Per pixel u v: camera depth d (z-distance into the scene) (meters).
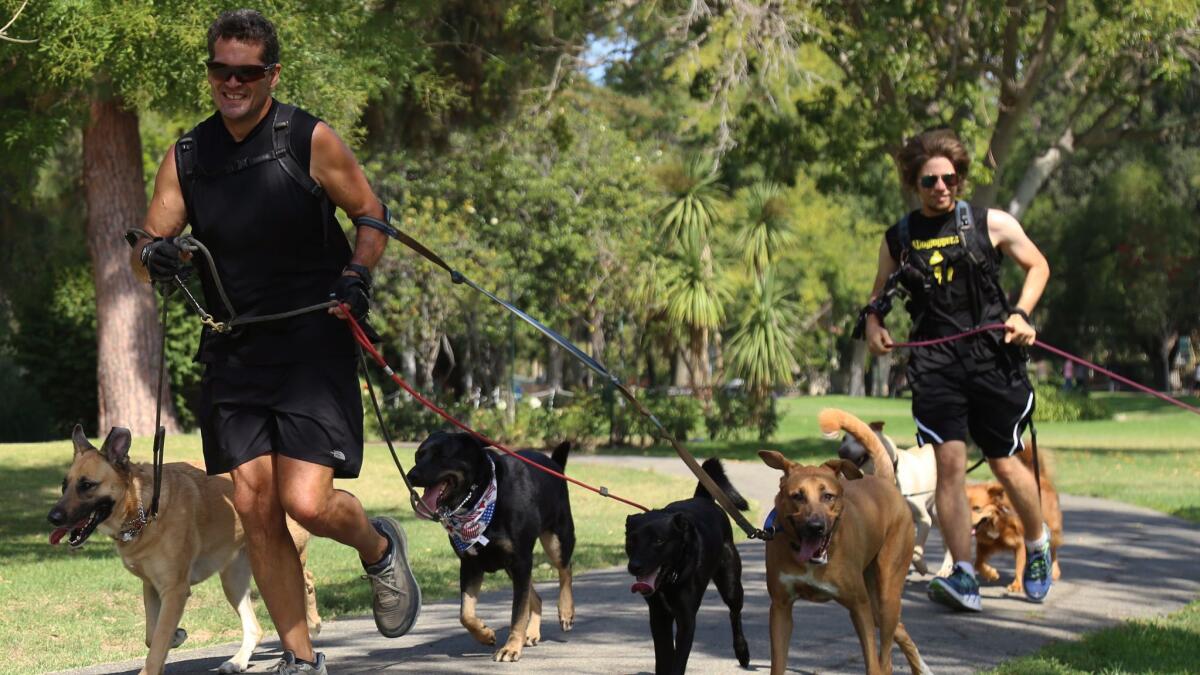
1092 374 79.06
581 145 31.73
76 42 10.97
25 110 13.55
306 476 4.77
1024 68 25.11
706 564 5.67
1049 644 6.91
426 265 28.91
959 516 7.92
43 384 26.39
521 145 30.42
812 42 22.38
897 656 6.59
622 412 28.11
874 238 49.78
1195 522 13.59
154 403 20.53
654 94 41.44
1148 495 16.84
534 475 6.64
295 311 4.78
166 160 4.94
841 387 76.69
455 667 6.24
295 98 11.98
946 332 7.95
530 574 6.55
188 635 7.30
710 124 38.56
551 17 21.33
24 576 9.73
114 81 12.23
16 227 27.89
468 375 34.06
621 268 30.72
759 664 6.34
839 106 24.22
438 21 19.58
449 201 30.55
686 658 5.59
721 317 29.09
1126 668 6.13
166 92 11.73
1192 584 9.27
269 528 4.88
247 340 4.82
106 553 11.52
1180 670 6.06
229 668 6.09
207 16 11.15
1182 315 57.72
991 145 24.12
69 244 27.34
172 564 5.63
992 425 8.02
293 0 12.06
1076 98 38.88
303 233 4.81
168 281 4.73
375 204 4.96
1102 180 50.66
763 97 24.88
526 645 6.84
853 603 5.46
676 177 29.91
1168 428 36.53
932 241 7.89
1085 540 11.95
